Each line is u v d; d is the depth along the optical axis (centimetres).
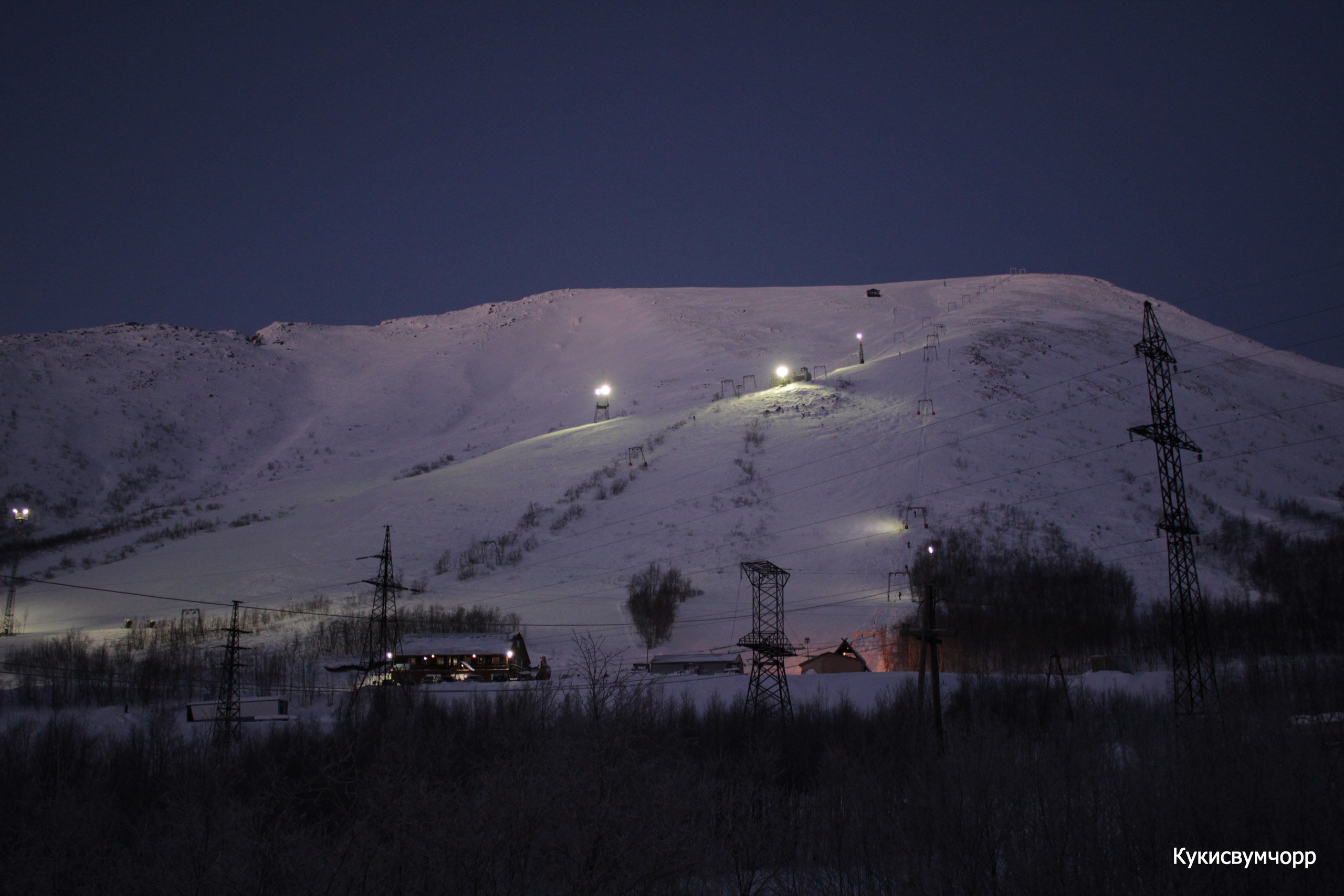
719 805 2208
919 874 2314
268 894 1627
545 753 1877
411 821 1641
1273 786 2441
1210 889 2242
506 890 1614
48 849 2216
